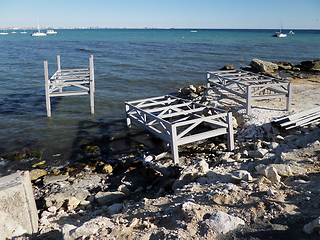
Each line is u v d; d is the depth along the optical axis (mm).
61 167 10133
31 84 24688
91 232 4566
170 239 3992
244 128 12062
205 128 13438
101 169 9883
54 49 61406
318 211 4219
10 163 10438
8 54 49344
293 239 3719
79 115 16094
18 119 15250
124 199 7461
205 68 34125
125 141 12398
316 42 82188
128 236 4285
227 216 4324
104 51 56094
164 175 8578
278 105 14141
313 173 5887
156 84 25266
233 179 6293
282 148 8938
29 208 5090
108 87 23750
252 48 61812
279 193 4977
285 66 31109
